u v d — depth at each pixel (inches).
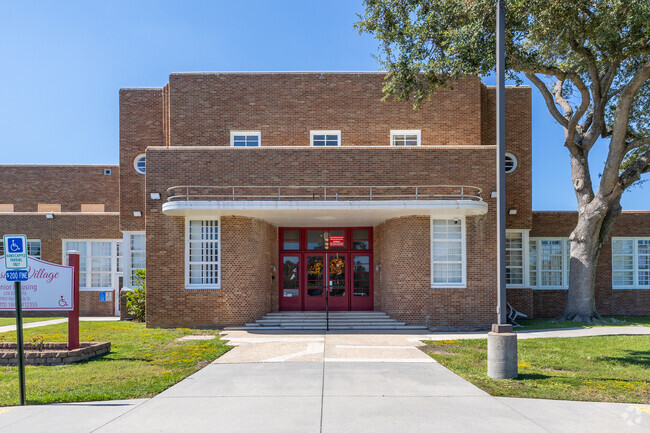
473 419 265.6
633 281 888.9
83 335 581.6
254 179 662.5
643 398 309.4
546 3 576.7
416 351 480.7
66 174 1000.2
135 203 866.8
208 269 668.1
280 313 717.3
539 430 248.8
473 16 600.7
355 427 252.2
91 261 906.7
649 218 892.0
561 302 869.8
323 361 431.5
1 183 995.9
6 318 844.6
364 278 782.5
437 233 672.4
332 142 771.4
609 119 853.8
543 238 883.4
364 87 778.8
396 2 682.2
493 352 364.5
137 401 303.4
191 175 663.1
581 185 759.7
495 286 661.9
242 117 769.6
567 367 402.0
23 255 308.8
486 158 669.9
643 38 605.6
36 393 318.0
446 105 775.7
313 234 789.2
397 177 663.8
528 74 746.2
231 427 252.8
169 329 637.9
